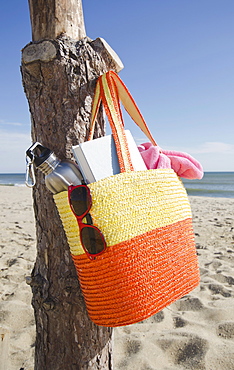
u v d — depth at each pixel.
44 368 1.44
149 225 1.08
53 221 1.39
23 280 3.40
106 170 1.11
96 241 1.07
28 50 1.28
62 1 1.29
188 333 2.29
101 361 1.44
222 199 14.23
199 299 2.85
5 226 6.21
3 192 18.28
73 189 1.06
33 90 1.33
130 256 1.05
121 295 1.06
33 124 1.38
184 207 1.22
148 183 1.10
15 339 2.31
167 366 2.00
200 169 1.42
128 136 1.21
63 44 1.26
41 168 1.10
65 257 1.38
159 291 1.09
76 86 1.30
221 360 1.98
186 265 1.18
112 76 1.24
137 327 2.48
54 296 1.40
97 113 1.42
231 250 4.50
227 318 2.52
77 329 1.38
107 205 1.04
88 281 1.10
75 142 1.31
